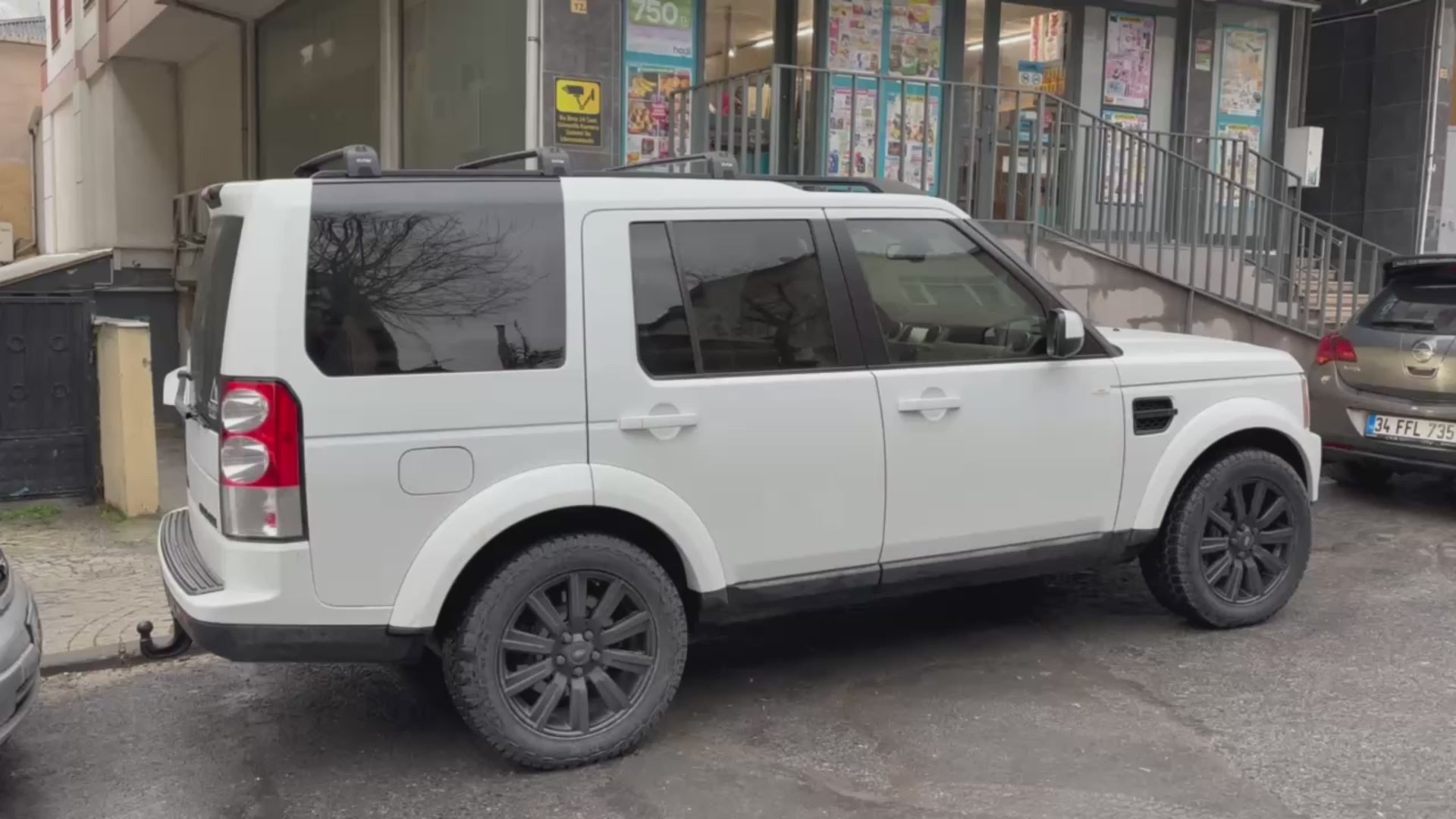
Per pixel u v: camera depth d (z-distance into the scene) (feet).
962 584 15.14
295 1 38.27
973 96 30.01
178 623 12.73
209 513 12.42
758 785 12.41
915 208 14.69
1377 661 15.96
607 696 12.85
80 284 29.09
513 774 12.76
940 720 14.06
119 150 47.80
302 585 11.49
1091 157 33.24
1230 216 32.22
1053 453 15.28
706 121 29.60
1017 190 34.27
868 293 14.24
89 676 15.90
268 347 11.34
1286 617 17.90
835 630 17.54
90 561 21.56
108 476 25.70
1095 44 37.50
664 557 13.62
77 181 54.29
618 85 28.17
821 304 13.96
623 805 12.00
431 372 11.88
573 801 12.12
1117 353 15.97
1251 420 16.78
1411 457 23.68
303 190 11.69
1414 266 24.16
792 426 13.56
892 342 14.35
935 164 35.06
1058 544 15.52
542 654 12.59
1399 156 43.96
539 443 12.32
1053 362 15.28
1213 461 16.94
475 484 12.07
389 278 11.82
